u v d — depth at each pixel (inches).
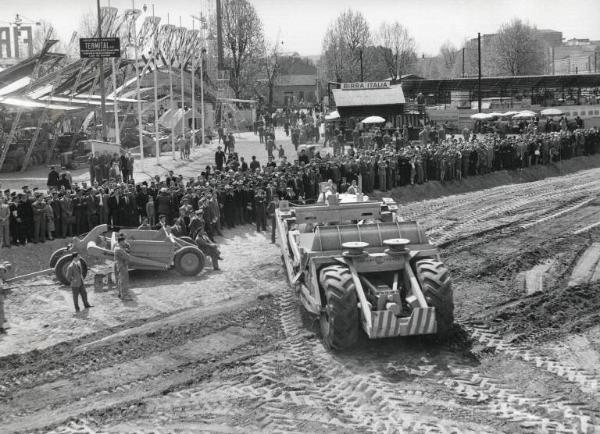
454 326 526.0
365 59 3846.0
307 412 390.9
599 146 1750.7
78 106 1523.1
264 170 1069.1
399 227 520.1
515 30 4020.7
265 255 807.1
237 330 538.3
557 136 1582.2
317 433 365.4
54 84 1465.3
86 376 457.1
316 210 594.2
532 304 580.7
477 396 404.8
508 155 1454.2
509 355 468.1
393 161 1209.4
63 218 837.8
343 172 1144.8
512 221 968.9
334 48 3902.6
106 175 1163.9
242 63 3331.7
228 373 451.5
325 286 472.7
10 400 424.5
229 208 956.6
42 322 577.0
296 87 5403.5
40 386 443.5
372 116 1905.8
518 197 1197.7
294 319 558.9
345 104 1940.2
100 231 725.3
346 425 373.4
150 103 2022.6
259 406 399.9
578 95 2578.7
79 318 585.0
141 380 447.8
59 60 1545.3
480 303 591.5
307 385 427.5
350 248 486.6
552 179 1454.2
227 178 989.8
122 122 1790.1
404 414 383.2
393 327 453.7
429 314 457.1
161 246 711.1
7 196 823.7
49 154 1508.4
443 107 2733.8
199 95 2285.9
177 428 376.5
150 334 531.5
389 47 4224.9
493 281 661.9
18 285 690.8
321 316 496.7
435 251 510.0
